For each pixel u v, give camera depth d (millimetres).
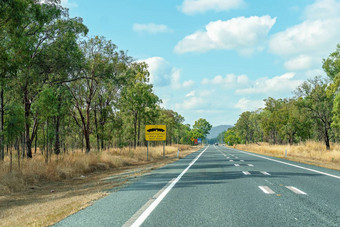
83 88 37312
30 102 27156
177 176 14734
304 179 12781
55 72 29125
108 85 39375
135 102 46312
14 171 15711
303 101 50406
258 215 6355
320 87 49594
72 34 28734
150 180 13477
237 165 21266
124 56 36219
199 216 6355
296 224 5598
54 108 19703
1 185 13203
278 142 95500
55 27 27500
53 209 7707
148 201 8250
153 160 34156
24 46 18500
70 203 8352
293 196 8680
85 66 31859
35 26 25984
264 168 18516
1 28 17016
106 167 23875
